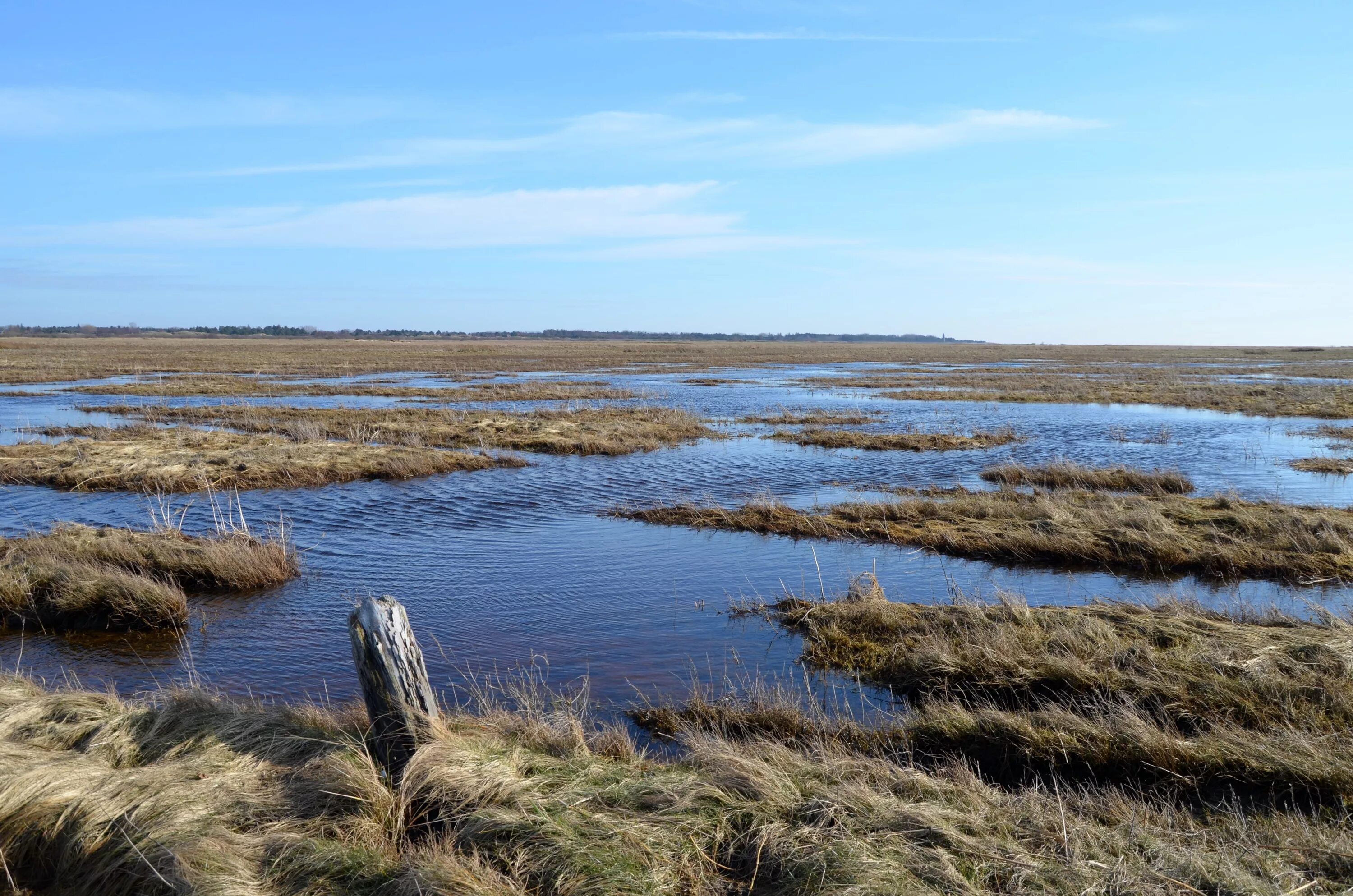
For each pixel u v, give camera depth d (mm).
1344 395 44812
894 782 5367
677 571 12117
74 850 4449
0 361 74438
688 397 46031
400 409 35656
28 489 17969
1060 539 12977
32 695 6234
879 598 9812
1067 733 6344
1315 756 5805
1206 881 4258
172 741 5555
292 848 4379
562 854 4344
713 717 6922
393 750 5258
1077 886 4184
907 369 81812
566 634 9422
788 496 18141
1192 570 12273
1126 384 56562
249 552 11305
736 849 4633
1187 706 6926
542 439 25375
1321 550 12562
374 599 5457
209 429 28891
